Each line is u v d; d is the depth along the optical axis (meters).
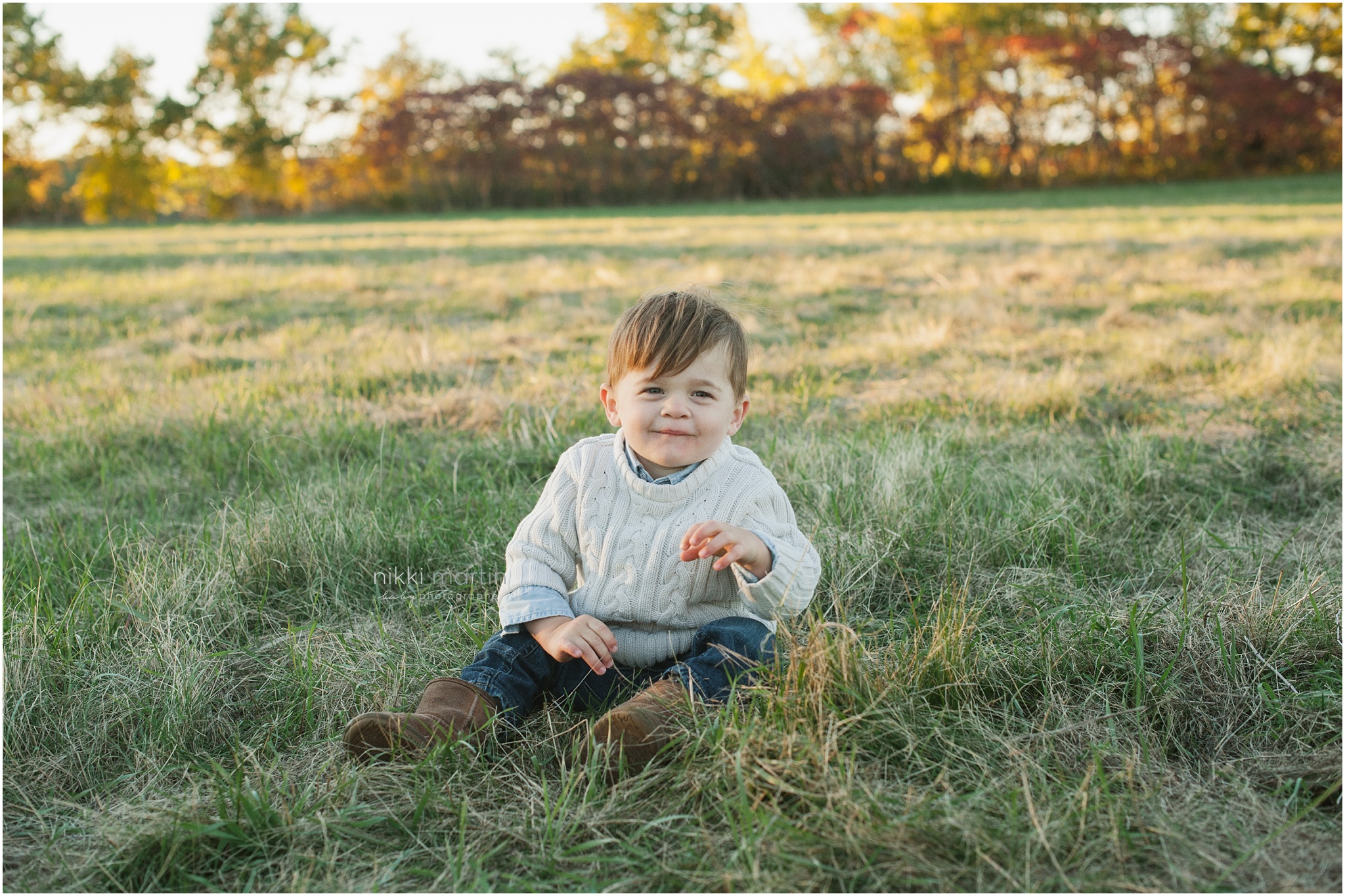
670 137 38.88
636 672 1.89
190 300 8.18
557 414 3.92
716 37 43.34
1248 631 1.96
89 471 3.58
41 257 14.09
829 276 8.34
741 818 1.43
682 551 1.72
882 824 1.42
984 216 18.16
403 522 2.78
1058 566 2.47
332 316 7.27
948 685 1.73
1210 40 38.09
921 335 5.45
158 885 1.44
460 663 2.04
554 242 14.51
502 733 1.78
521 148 38.78
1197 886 1.34
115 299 8.30
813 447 3.22
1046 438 3.46
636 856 1.46
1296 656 1.93
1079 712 1.78
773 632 1.84
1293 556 2.47
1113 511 2.76
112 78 38.72
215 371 5.35
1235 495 2.92
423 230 20.44
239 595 2.42
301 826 1.51
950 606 2.14
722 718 1.65
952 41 37.53
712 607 1.88
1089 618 2.07
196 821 1.51
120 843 1.49
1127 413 3.86
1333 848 1.42
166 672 1.96
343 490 2.98
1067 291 7.06
